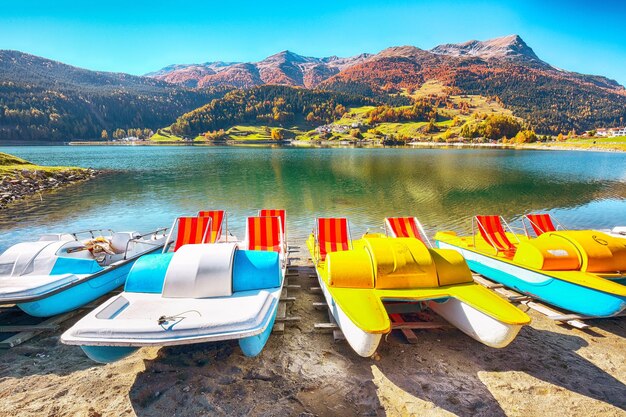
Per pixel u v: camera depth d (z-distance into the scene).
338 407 3.73
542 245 6.10
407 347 4.86
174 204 17.84
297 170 37.50
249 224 7.55
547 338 5.14
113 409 3.68
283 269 6.40
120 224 13.83
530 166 43.53
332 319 5.37
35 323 5.34
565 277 5.55
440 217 15.21
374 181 28.17
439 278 5.18
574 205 18.11
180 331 3.71
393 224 7.91
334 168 39.94
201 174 33.22
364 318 4.19
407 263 5.13
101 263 6.71
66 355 4.63
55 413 3.62
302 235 11.73
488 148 103.50
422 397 3.88
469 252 7.79
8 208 16.98
